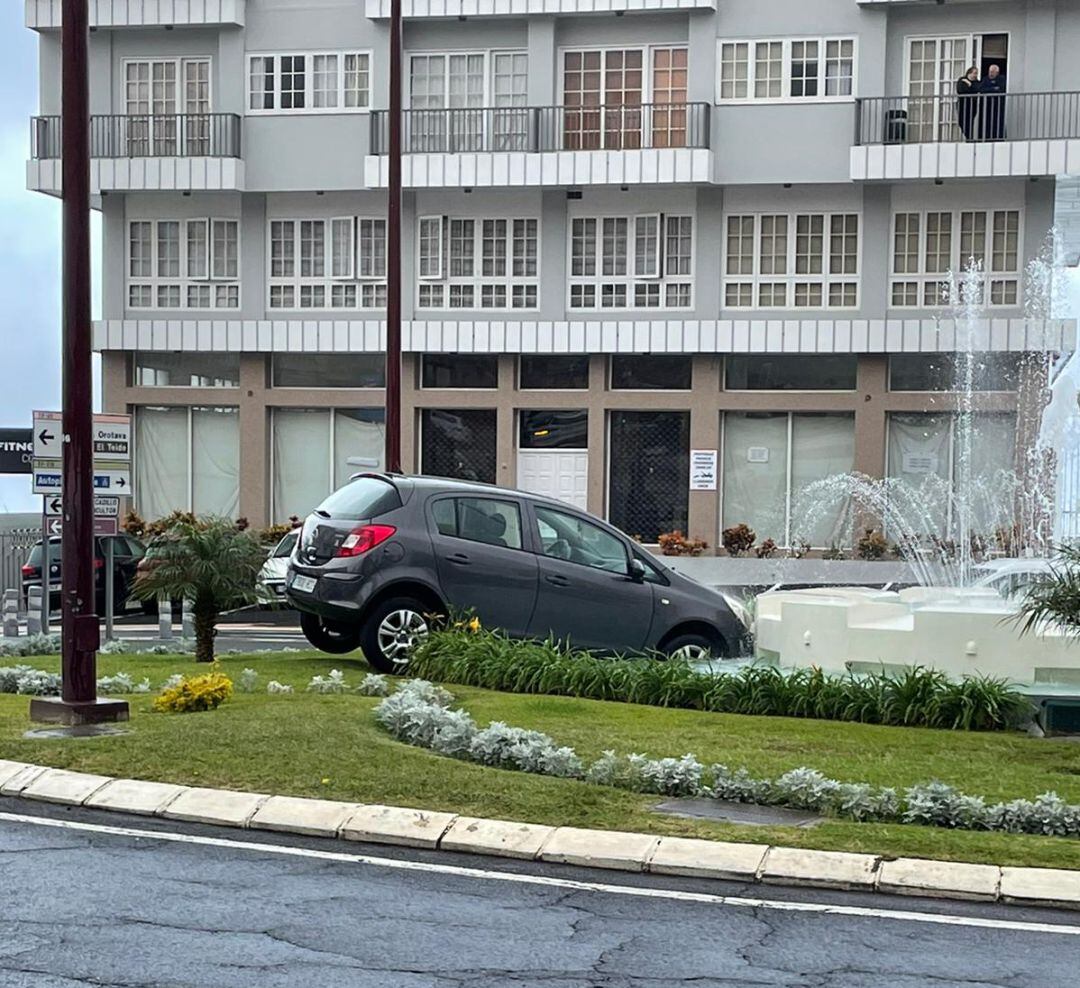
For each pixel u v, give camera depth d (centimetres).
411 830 888
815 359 3303
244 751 1045
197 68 3488
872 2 3184
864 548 3150
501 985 646
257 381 3494
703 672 1423
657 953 693
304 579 1579
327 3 3422
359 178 3403
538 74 3350
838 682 1356
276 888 790
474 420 3469
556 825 897
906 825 909
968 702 1293
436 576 1559
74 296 1188
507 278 3425
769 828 890
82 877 805
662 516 3397
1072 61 3172
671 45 3338
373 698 1341
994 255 3225
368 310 3478
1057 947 711
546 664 1445
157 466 3584
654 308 3375
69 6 1183
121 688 1379
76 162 1183
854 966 678
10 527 3344
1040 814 906
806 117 3247
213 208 3516
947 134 3219
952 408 3212
